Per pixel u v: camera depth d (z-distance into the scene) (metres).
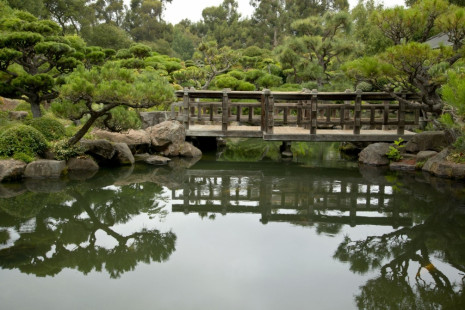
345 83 16.89
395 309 3.49
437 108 8.32
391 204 6.90
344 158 12.03
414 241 5.22
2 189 7.38
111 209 6.64
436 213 6.31
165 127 11.55
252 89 16.95
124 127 9.88
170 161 10.95
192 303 3.54
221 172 9.81
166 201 7.18
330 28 19.38
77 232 5.50
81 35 30.91
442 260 4.62
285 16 49.50
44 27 9.81
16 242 5.04
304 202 7.13
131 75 7.55
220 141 14.96
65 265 4.38
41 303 3.52
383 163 10.38
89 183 8.18
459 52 7.84
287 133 10.81
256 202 7.14
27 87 9.47
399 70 7.93
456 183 8.11
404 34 8.37
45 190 7.48
